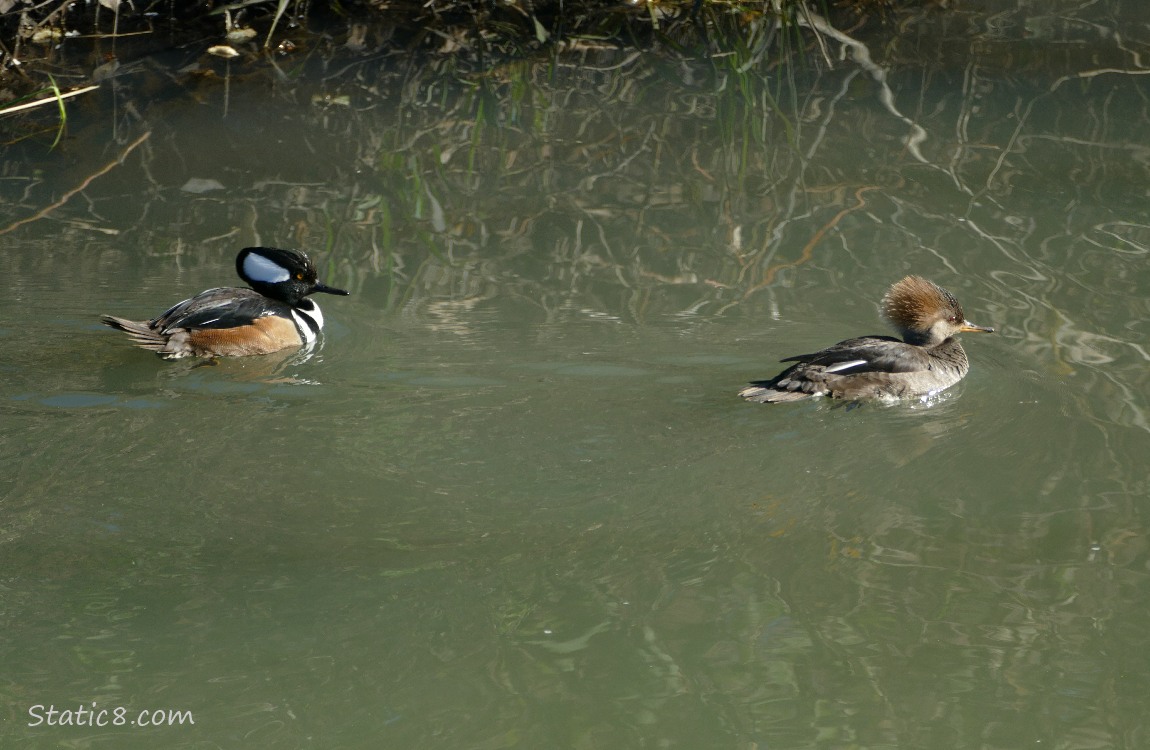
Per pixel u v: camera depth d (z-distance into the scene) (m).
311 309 13.96
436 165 18.56
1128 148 18.75
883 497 10.36
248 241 15.86
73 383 12.27
